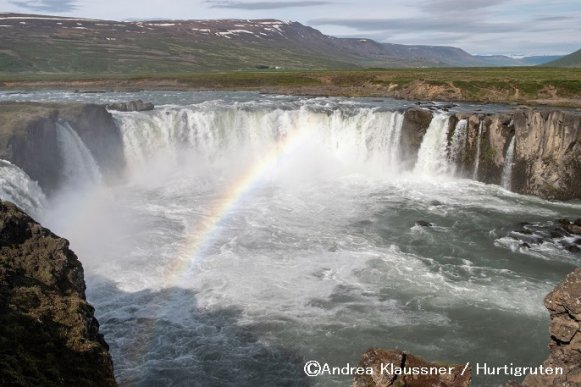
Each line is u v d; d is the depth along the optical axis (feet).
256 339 71.41
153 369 65.36
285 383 63.31
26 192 102.78
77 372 45.78
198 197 134.51
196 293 83.15
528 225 113.29
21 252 58.08
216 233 108.37
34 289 52.34
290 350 69.21
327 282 86.94
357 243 103.96
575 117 131.44
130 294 82.43
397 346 69.62
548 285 86.43
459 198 134.41
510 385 49.73
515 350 68.80
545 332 72.38
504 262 95.30
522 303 80.23
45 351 45.73
